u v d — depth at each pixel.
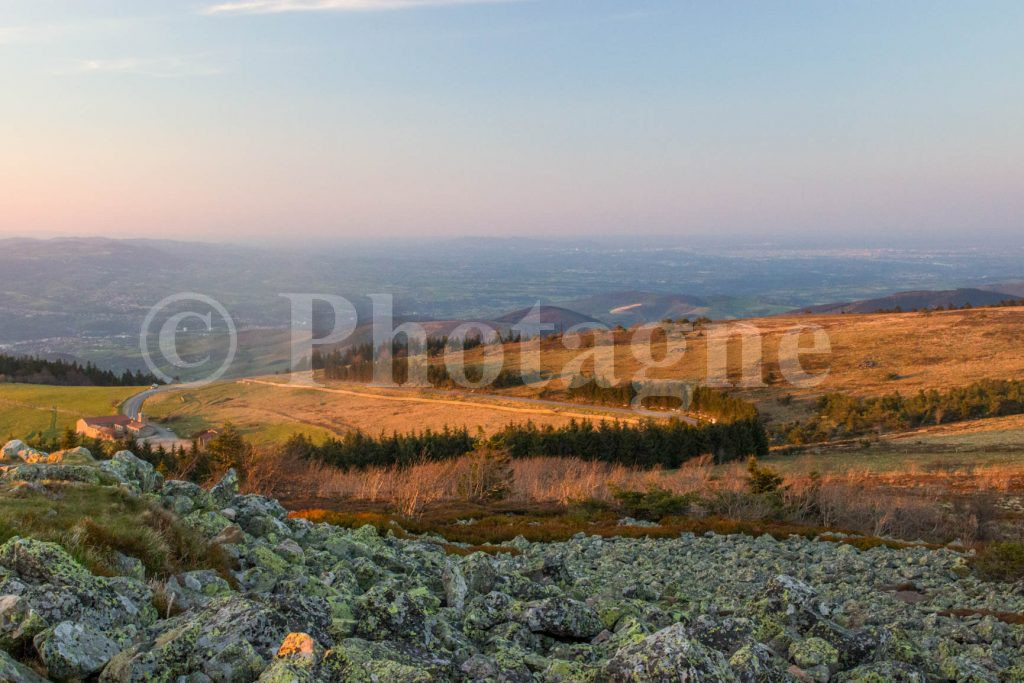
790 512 42.09
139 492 13.34
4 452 14.74
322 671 5.91
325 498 45.03
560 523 36.72
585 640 8.84
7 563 7.06
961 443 84.81
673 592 16.30
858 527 39.97
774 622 9.02
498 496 48.47
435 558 15.23
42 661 5.91
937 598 18.09
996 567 20.05
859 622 12.35
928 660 8.69
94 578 7.29
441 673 6.66
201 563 10.26
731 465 84.50
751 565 23.58
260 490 46.94
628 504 41.75
